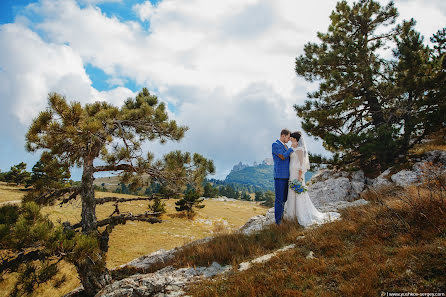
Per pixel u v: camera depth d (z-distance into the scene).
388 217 5.18
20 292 5.90
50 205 8.30
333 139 12.50
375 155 11.98
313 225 6.72
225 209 55.94
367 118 17.34
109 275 7.64
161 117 9.66
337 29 16.59
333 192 12.12
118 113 9.24
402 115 12.87
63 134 7.22
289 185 7.67
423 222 4.53
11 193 34.78
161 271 6.62
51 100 6.94
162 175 9.75
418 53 12.47
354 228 5.39
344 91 14.88
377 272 3.68
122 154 8.95
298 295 3.72
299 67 16.94
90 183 8.47
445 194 4.94
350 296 3.38
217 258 6.30
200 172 10.04
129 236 26.44
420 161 10.38
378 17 15.59
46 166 8.23
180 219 36.88
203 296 4.43
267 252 5.93
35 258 6.25
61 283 6.59
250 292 4.04
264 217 10.84
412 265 3.57
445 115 9.91
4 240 5.37
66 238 6.30
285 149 7.80
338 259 4.40
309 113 15.09
